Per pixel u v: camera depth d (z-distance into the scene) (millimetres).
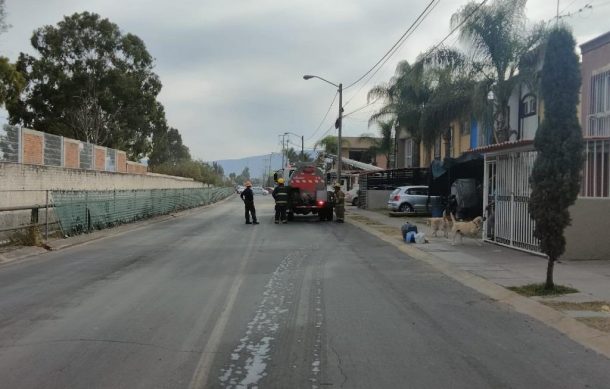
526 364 5883
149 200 30062
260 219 29672
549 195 9414
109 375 5434
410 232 17547
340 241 18344
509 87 24281
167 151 89875
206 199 52906
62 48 44812
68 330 7094
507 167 15898
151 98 48250
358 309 8391
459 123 31453
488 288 10109
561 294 9312
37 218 17844
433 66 27781
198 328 7219
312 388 5133
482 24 23922
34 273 11711
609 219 13227
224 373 5520
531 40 23672
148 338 6734
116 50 46406
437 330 7223
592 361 6016
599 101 18719
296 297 9250
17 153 22000
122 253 15078
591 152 13477
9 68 26469
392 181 40844
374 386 5188
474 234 16625
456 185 24766
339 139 40031
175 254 14828
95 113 45750
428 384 5246
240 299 9047
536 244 14188
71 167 27391
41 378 5348
